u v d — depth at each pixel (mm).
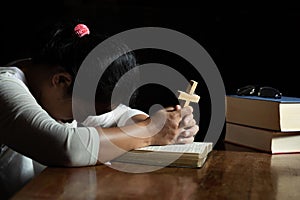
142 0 1874
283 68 1708
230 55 1787
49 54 1058
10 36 1958
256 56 1743
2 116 969
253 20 1735
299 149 1211
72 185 842
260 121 1223
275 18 1698
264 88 1306
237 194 806
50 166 980
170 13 1857
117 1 1899
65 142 955
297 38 1680
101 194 789
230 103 1335
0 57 1962
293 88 1695
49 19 1944
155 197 779
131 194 793
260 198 786
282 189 847
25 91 1024
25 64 1158
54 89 1059
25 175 1147
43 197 766
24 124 954
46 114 996
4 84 1010
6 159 1135
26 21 1954
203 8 1810
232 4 1756
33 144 953
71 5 1931
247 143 1274
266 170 1005
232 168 1016
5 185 1124
